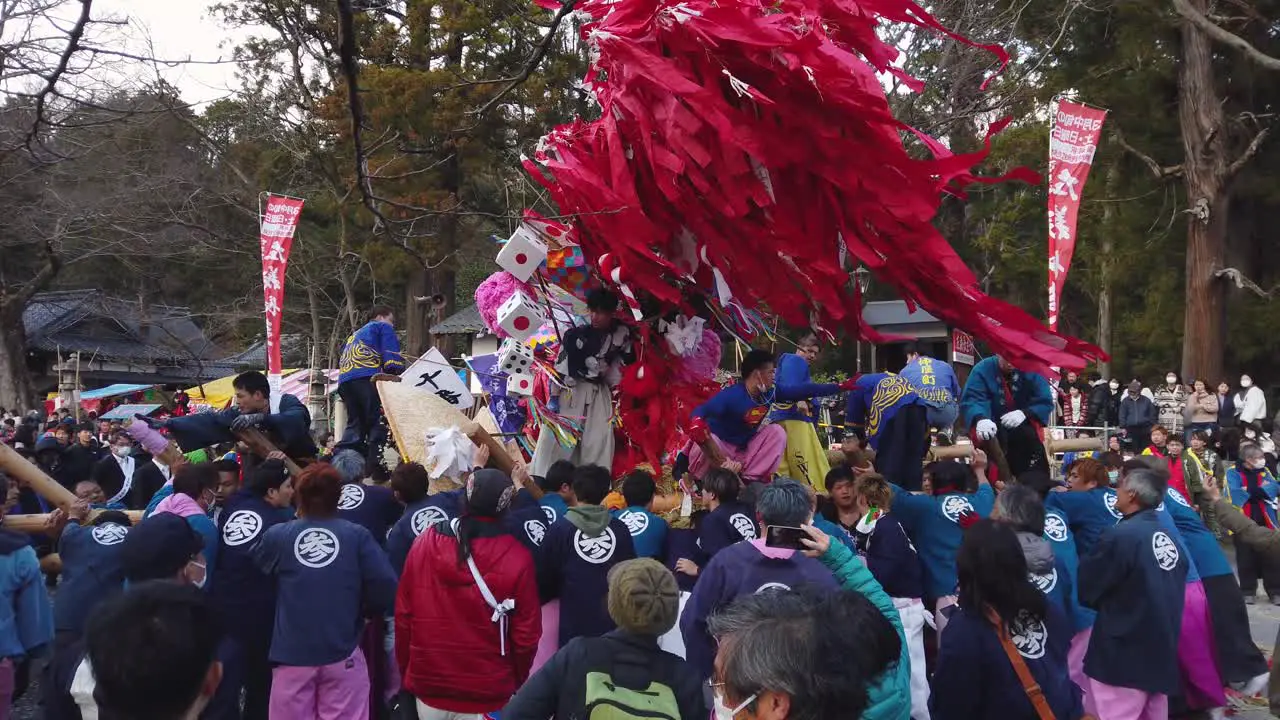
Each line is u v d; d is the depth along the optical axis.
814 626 2.35
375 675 6.35
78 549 5.50
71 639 5.29
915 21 6.25
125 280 36.38
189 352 34.03
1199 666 6.29
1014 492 5.20
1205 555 7.11
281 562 5.16
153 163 22.84
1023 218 29.39
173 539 4.13
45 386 36.12
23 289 26.39
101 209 22.09
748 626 2.39
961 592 3.87
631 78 6.04
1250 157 21.44
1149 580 5.45
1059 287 10.69
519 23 16.61
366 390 9.96
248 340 37.09
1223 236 21.86
